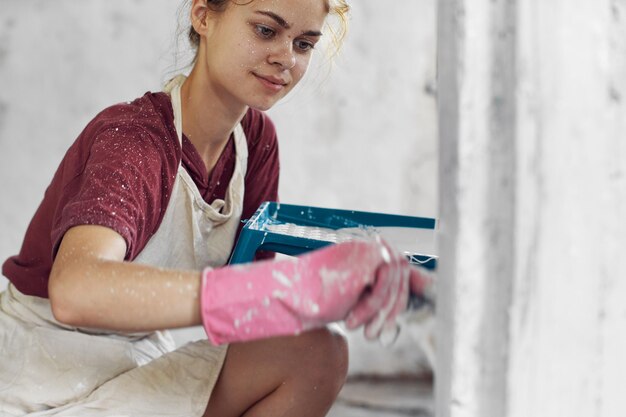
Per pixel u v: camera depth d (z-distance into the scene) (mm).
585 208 970
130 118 1519
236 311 1133
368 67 3207
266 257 1903
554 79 948
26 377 1502
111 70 3111
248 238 1604
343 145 3242
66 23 3074
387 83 3225
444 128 984
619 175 981
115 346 1562
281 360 1418
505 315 972
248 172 1882
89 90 3111
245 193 1910
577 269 975
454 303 982
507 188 961
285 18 1521
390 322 1132
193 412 1439
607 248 982
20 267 1623
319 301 1131
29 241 1616
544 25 942
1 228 3117
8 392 1483
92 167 1400
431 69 3232
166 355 1505
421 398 3039
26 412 1482
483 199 969
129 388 1453
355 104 3223
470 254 973
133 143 1458
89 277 1199
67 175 1491
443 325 1009
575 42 951
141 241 1476
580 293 979
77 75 3098
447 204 987
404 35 3203
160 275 1179
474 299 980
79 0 3066
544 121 950
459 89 956
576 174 963
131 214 1357
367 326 1146
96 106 3123
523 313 968
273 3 1513
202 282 1150
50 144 3117
